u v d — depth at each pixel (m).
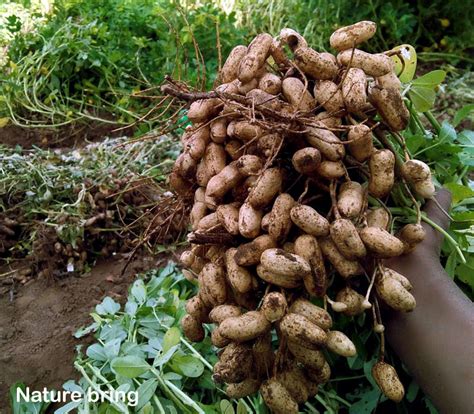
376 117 0.40
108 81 1.06
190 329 0.41
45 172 0.78
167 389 0.44
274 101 0.38
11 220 0.73
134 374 0.44
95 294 0.65
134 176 0.74
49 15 1.17
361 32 0.39
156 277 0.62
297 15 1.31
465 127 1.08
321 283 0.35
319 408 0.47
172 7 1.13
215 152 0.40
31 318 0.61
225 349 0.37
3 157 0.83
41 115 1.06
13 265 0.70
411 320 0.38
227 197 0.40
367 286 0.39
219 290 0.38
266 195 0.37
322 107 0.39
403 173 0.39
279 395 0.37
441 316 0.37
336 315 0.44
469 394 0.35
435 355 0.37
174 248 0.70
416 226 0.38
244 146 0.38
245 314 0.35
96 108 1.08
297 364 0.39
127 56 1.09
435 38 1.38
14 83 1.04
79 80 1.11
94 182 0.75
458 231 0.44
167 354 0.44
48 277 0.67
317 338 0.34
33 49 1.14
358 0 1.29
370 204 0.40
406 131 0.48
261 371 0.38
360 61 0.38
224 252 0.39
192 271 0.44
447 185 0.46
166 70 1.05
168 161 0.79
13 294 0.65
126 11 1.15
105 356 0.48
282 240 0.37
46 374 0.54
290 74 0.40
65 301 0.64
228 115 0.39
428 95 0.46
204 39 1.11
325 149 0.37
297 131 0.37
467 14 1.34
